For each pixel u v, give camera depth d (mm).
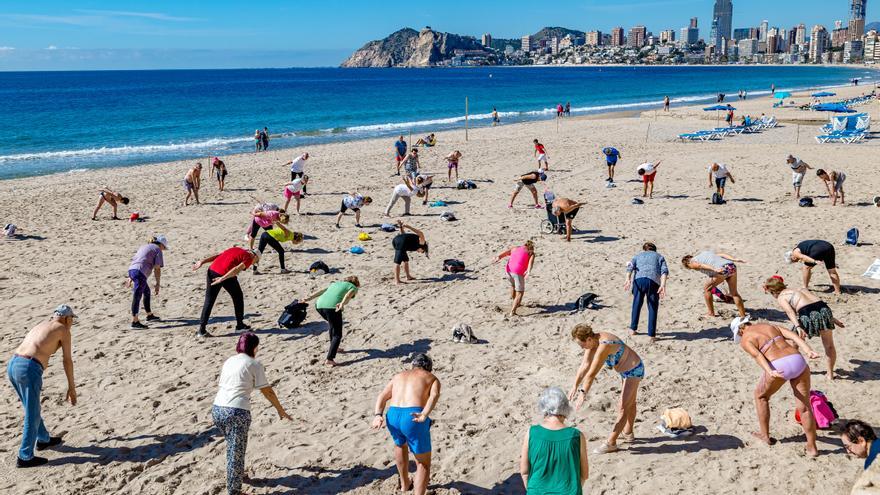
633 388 6320
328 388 8211
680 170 25203
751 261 13156
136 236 16531
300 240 13742
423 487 5625
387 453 6684
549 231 16031
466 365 8773
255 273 13164
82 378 8586
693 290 11531
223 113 66250
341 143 38594
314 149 35312
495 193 21438
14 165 31531
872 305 10328
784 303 7820
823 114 51688
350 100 89125
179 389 8242
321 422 7355
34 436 6523
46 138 44406
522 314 10680
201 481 6250
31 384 6414
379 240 15758
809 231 15344
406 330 10117
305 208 19688
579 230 16297
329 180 24844
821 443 6438
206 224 17812
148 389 8250
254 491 6074
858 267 12430
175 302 11555
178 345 9648
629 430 6684
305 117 61562
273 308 11219
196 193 20484
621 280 12281
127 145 40250
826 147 30906
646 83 153250
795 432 6691
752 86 128500
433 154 31719
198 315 10922
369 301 11453
